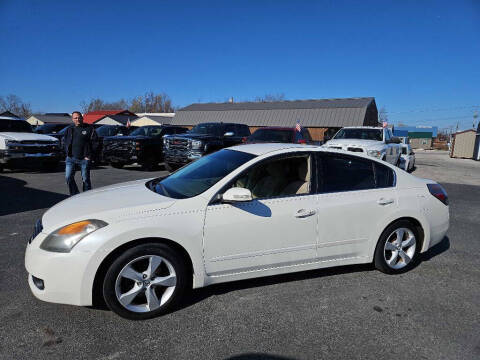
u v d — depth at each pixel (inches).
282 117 1419.8
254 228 126.6
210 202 122.7
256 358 98.0
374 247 149.3
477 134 1203.9
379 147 430.6
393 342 106.9
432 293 139.9
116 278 110.2
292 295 134.4
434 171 673.6
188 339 105.6
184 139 446.6
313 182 139.9
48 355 96.4
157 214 115.3
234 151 153.6
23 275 144.0
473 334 112.2
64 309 119.5
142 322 114.0
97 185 370.6
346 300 132.0
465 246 200.2
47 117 2065.7
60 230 109.7
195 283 121.3
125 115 2287.2
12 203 274.4
